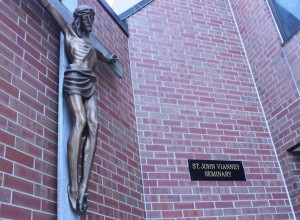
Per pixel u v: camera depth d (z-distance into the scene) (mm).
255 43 5156
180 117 4258
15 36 2262
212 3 5613
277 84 4672
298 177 4254
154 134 4004
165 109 4230
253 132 4590
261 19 5098
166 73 4516
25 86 2215
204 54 4965
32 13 2525
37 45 2479
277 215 4047
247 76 5090
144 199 3576
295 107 4336
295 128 4293
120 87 3820
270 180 4277
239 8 5570
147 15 4910
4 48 2121
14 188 1874
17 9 2361
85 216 2459
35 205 2000
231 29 5484
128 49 4449
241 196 4004
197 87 4605
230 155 4254
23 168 1987
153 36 4754
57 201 2168
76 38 2674
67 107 2451
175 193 3717
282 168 4406
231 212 3846
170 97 4348
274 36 4820
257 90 5004
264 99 4855
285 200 4195
